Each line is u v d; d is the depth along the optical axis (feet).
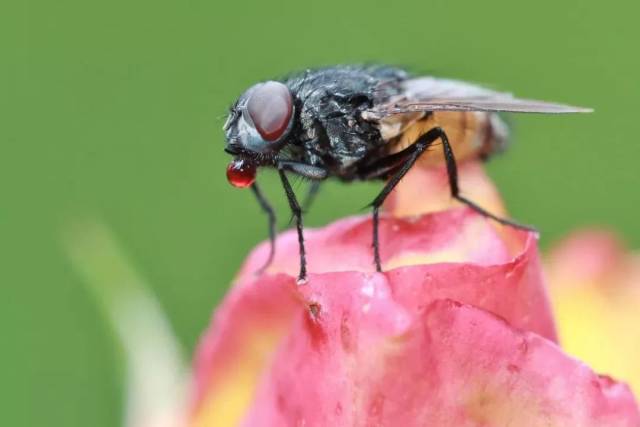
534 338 0.21
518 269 0.22
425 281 0.21
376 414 0.21
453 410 0.21
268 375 0.23
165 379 0.24
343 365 0.21
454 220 0.22
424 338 0.21
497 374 0.21
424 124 0.25
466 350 0.21
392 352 0.21
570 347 0.25
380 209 0.23
